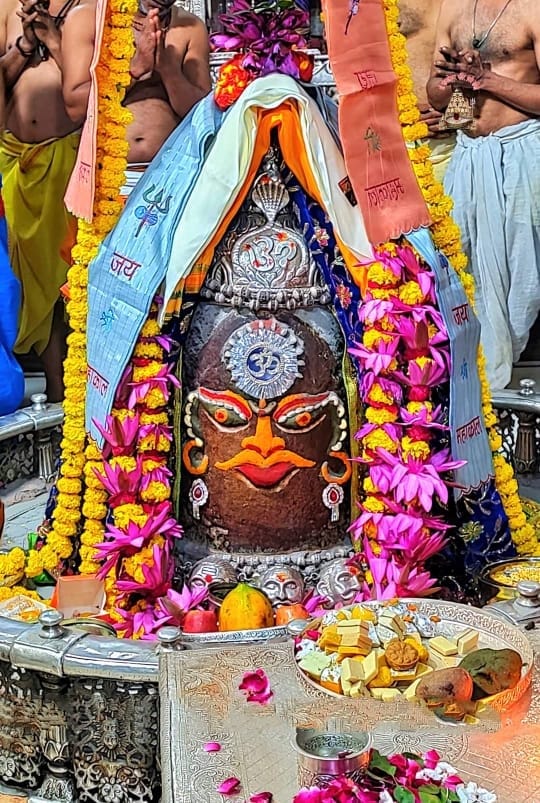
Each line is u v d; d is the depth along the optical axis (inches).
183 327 92.9
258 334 91.2
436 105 189.3
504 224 187.0
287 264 92.2
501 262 188.2
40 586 101.7
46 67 178.5
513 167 184.9
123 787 76.2
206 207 89.2
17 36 176.1
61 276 183.9
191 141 93.4
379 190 90.4
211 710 65.9
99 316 93.4
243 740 63.1
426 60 191.0
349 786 56.8
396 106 91.7
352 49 88.3
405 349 91.7
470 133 187.8
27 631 78.5
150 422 91.5
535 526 111.3
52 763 77.8
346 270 92.7
